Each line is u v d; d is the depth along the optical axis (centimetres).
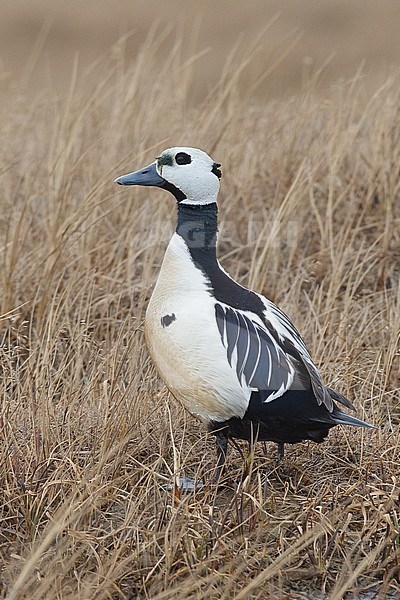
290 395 997
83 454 1084
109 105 1872
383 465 1075
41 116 1897
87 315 1334
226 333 1000
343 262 1448
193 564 885
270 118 1833
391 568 916
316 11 3506
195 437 1141
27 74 2172
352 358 1276
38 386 1144
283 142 1762
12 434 1056
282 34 3278
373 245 1513
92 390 1162
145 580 874
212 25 3416
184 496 970
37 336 1322
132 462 1071
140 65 1822
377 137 1683
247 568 903
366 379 1220
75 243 1480
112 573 859
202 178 1048
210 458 1116
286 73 2919
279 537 941
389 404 1252
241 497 972
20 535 948
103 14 3562
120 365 1170
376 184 1666
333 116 1786
